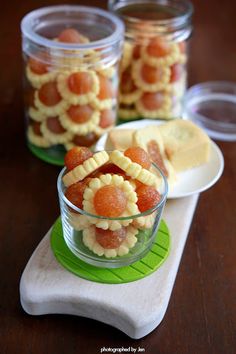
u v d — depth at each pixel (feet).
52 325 1.27
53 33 1.80
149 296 1.27
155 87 1.84
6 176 1.68
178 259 1.39
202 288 1.36
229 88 2.17
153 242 1.37
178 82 1.90
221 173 1.67
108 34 1.75
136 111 1.92
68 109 1.64
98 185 1.26
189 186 1.59
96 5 2.64
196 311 1.30
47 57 1.59
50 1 2.66
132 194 1.25
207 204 1.63
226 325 1.28
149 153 1.57
